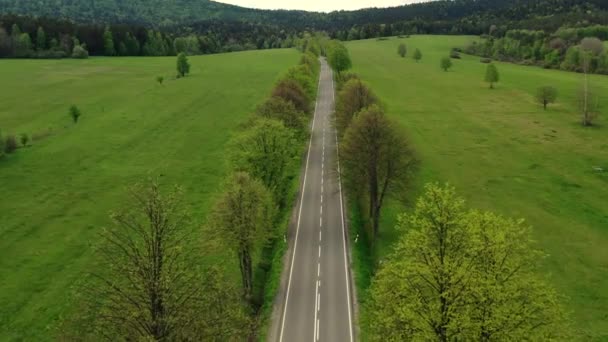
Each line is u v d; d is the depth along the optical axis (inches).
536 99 5802.2
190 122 5132.9
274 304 2161.7
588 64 7854.3
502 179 3567.9
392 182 2743.6
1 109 5408.5
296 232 2856.8
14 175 3567.9
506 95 6510.8
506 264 1293.1
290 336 1948.8
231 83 7194.9
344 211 3117.6
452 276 1232.2
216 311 1203.2
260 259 2566.4
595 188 3373.5
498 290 1195.9
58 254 2566.4
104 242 1173.7
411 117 5413.4
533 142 4419.3
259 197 2201.0
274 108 3718.0
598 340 1856.5
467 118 5339.6
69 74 7544.3
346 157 2775.6
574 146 4274.1
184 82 7229.3
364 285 2277.3
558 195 3272.6
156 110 5575.8
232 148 3193.9
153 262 1102.4
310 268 2452.0
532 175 3636.8
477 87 7111.2
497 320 1175.0
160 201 1161.4
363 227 2906.0
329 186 3543.3
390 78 7849.4
